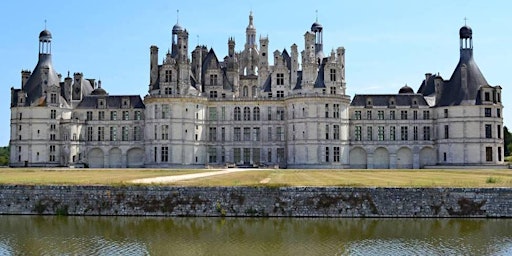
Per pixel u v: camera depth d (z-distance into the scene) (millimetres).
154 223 60062
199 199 65062
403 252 46312
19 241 50531
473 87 147875
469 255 45312
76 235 53375
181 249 47625
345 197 64125
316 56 171500
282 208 64188
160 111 148375
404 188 63812
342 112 148000
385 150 154750
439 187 63906
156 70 157375
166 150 147625
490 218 62438
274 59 158000
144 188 65938
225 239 51594
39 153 154500
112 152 159250
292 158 147125
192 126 150250
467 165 145250
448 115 149000
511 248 47656
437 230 55656
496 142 145750
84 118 159500
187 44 153125
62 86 162125
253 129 156000
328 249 47531
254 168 143375
